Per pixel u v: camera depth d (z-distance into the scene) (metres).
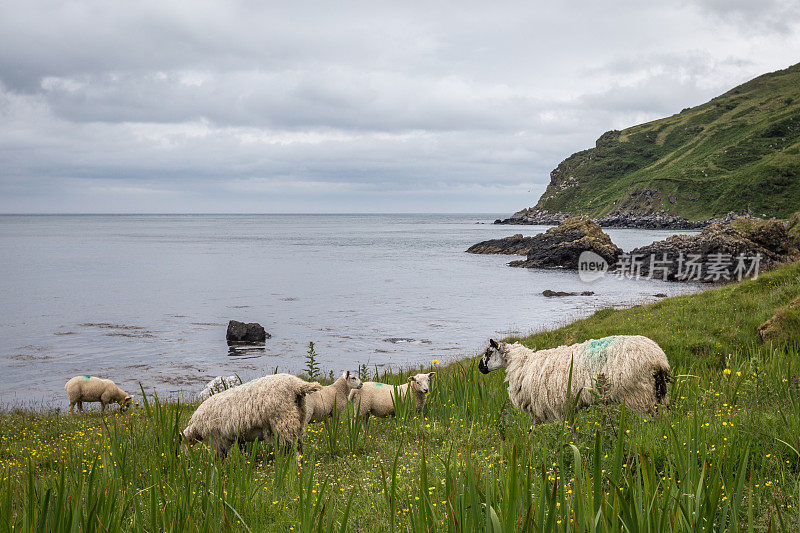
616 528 3.65
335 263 80.94
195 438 8.36
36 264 78.81
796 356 10.23
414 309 41.56
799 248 52.75
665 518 3.68
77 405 19.42
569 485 5.20
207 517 4.78
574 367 8.12
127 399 17.83
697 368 13.02
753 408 7.07
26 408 19.16
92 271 69.81
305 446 8.41
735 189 183.25
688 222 177.00
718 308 17.89
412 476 6.35
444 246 122.62
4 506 4.86
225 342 30.91
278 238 162.75
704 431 5.84
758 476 5.00
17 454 9.92
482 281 59.44
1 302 45.06
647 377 7.69
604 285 55.56
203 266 76.56
